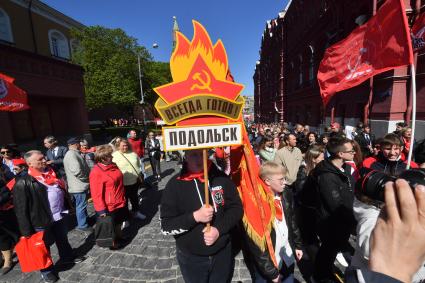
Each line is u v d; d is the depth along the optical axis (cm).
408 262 58
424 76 747
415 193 58
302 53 1708
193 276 186
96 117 3719
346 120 1124
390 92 826
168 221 179
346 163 338
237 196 192
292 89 2059
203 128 164
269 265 189
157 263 321
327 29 1282
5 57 1147
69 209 336
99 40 2242
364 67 321
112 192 351
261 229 192
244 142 198
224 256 188
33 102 1648
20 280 303
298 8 1795
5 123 1117
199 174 183
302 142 596
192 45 162
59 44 2417
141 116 4800
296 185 337
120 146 460
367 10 928
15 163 377
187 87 160
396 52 270
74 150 429
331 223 238
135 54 2620
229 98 169
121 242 374
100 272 307
